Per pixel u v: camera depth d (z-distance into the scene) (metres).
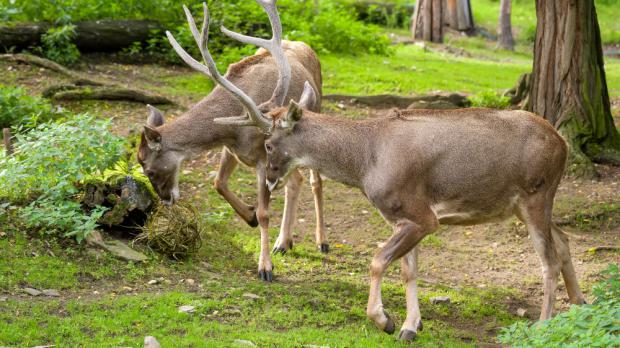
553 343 7.97
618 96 21.66
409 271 9.87
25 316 9.02
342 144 9.90
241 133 11.41
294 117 9.91
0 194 11.56
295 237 13.16
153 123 11.75
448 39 33.50
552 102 16.16
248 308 9.88
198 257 11.64
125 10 22.61
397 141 9.67
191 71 21.44
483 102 19.45
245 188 14.65
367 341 9.13
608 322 8.01
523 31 36.62
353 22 27.34
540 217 9.81
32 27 20.38
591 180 15.12
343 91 20.84
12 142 14.78
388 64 24.69
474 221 10.04
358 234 13.44
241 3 23.39
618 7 40.75
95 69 20.58
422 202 9.61
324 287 10.97
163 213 11.43
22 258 10.36
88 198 11.36
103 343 8.48
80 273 10.33
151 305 9.62
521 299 11.34
